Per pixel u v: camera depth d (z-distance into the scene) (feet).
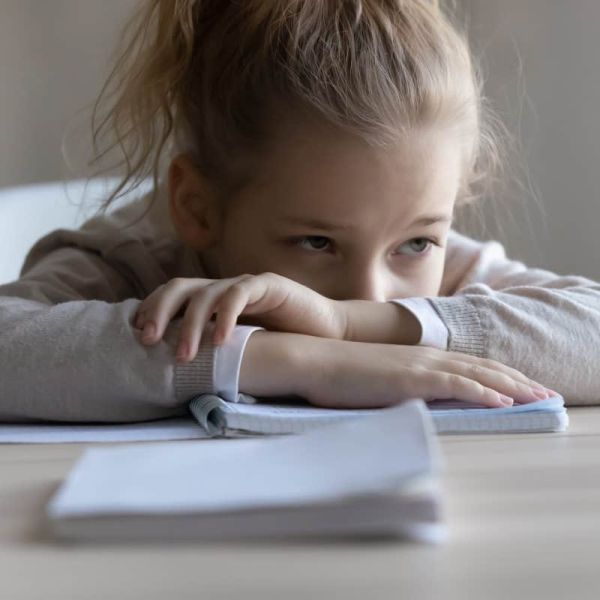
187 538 1.46
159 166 4.25
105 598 1.26
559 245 6.61
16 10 7.11
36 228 5.32
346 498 1.42
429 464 1.45
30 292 3.46
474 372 2.78
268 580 1.31
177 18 3.91
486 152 4.61
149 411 2.75
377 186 3.48
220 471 1.60
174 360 2.72
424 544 1.44
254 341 2.80
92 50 7.13
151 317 2.76
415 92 3.51
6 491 1.85
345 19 3.70
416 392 2.70
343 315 3.08
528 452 2.16
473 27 6.68
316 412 2.56
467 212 5.97
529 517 1.59
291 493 1.45
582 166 6.49
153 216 4.35
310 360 2.77
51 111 7.15
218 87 3.80
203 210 4.03
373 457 1.55
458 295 3.32
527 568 1.35
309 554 1.41
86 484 1.56
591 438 2.39
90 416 2.73
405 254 3.68
